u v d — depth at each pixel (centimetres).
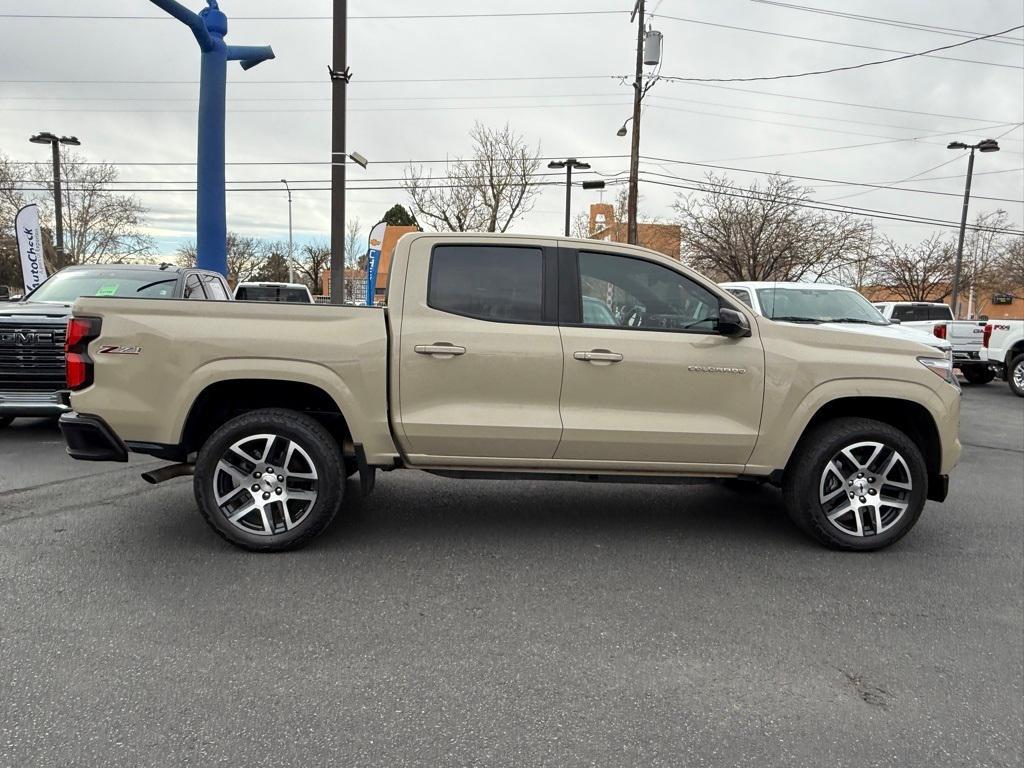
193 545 445
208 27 1330
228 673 299
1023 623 363
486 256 444
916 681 306
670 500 577
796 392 442
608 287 449
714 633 346
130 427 416
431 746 254
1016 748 261
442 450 437
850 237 3009
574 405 436
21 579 388
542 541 470
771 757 253
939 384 455
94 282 902
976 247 3794
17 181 4409
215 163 1358
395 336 427
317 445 425
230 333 418
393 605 368
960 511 565
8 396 718
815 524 454
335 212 1366
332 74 1340
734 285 1013
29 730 256
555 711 278
